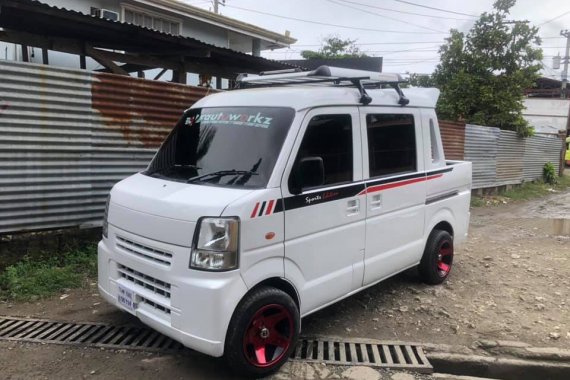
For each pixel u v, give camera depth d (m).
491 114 17.09
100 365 3.75
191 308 3.29
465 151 14.05
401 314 5.05
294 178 3.72
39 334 4.21
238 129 3.97
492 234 9.63
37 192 5.61
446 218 5.88
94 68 10.83
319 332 4.55
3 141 5.27
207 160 3.94
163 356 3.93
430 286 5.91
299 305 3.90
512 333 4.71
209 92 7.29
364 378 3.75
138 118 6.46
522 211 13.28
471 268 6.84
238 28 14.14
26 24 7.29
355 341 4.39
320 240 4.00
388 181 4.73
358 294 5.57
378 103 4.68
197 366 3.79
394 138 4.88
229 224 3.28
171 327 3.42
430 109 5.55
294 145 3.73
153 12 12.28
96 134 6.05
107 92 6.08
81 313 4.65
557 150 22.98
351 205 4.29
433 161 5.65
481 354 4.30
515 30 16.86
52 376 3.57
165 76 12.94
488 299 5.61
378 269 4.73
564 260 7.45
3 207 5.36
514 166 17.61
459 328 4.79
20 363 3.73
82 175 5.99
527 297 5.71
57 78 5.61
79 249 6.00
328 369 3.85
